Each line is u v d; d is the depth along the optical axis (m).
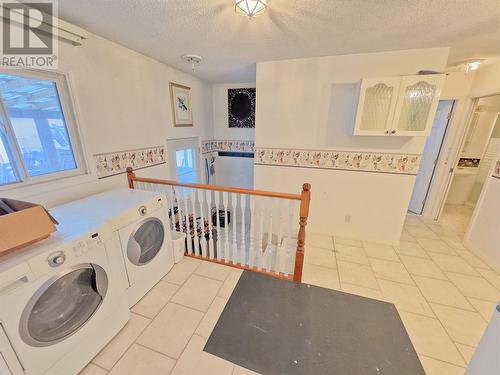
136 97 2.38
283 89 2.62
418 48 2.12
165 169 2.95
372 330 1.55
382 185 2.60
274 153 2.87
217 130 4.22
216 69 2.97
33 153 1.63
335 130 2.58
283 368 1.30
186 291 1.87
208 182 4.19
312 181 2.83
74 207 1.63
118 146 2.23
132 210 1.62
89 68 1.87
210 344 1.43
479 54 2.23
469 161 4.01
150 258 1.83
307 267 2.25
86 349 1.27
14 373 0.97
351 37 1.87
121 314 1.49
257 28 1.71
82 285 1.27
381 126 2.21
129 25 1.67
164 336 1.47
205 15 1.51
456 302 1.80
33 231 1.05
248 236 3.43
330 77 2.44
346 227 2.86
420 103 2.08
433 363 1.33
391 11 1.44
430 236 2.94
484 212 2.46
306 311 1.70
